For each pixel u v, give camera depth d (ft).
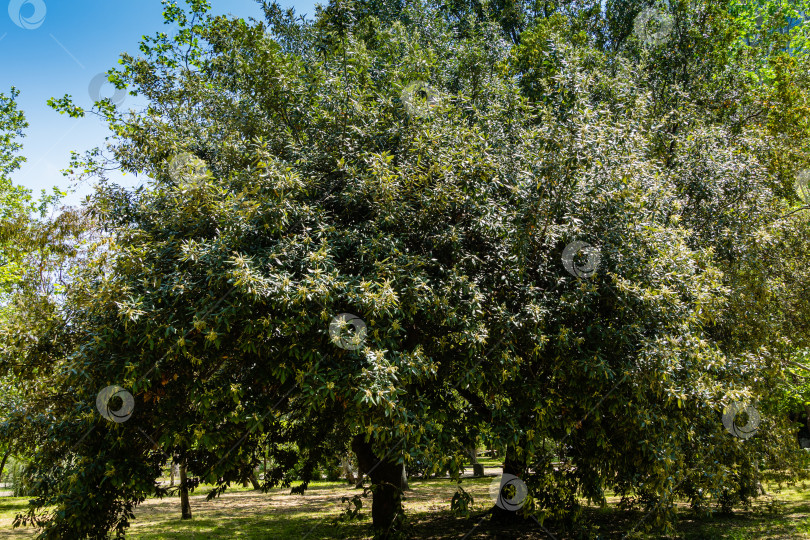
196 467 25.27
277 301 18.97
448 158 22.85
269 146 26.13
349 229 22.30
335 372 18.99
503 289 23.30
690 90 37.40
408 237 22.90
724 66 39.40
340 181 24.00
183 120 31.07
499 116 29.48
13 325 22.93
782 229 32.73
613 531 31.07
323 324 19.15
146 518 46.57
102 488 21.01
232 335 20.86
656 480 23.07
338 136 24.49
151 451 23.21
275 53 28.12
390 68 30.76
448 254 23.35
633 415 22.00
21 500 66.23
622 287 20.76
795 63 38.83
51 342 23.12
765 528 31.32
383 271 20.33
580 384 22.26
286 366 20.01
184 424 20.57
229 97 29.60
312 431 30.30
